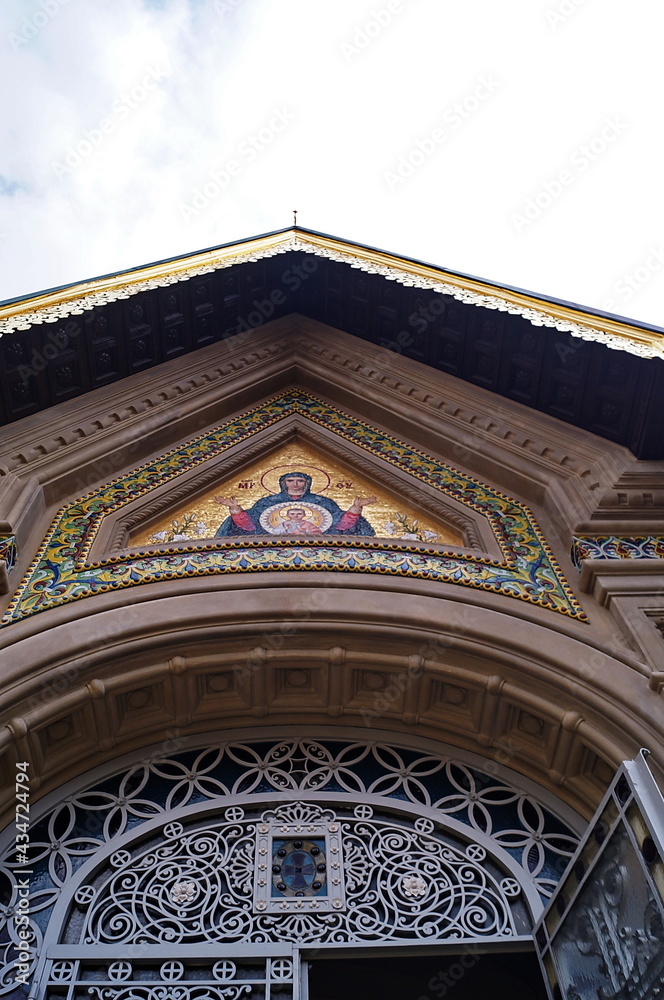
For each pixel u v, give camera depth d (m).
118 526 6.44
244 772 5.27
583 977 3.87
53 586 5.59
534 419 7.20
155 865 4.69
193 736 5.43
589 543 5.94
